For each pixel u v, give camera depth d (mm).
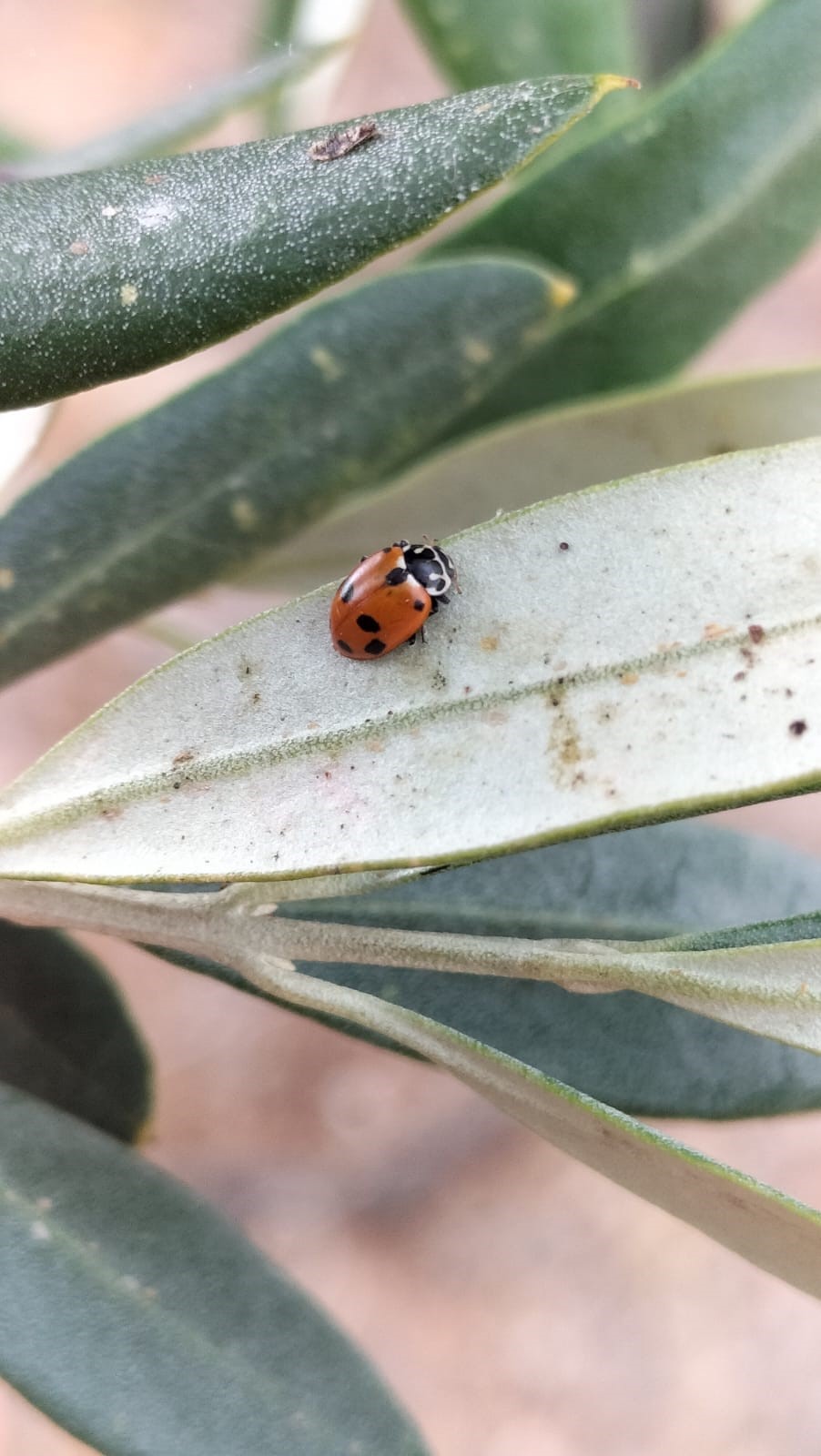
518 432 70
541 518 50
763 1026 49
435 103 48
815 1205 188
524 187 77
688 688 47
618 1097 63
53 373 47
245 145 49
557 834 46
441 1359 182
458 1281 186
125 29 191
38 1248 55
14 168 76
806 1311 190
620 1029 63
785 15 76
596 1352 185
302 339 67
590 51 90
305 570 76
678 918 67
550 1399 182
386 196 47
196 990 191
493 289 67
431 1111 195
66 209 48
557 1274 189
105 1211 57
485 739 48
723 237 78
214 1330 56
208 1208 59
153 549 67
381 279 67
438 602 49
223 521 67
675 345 80
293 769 49
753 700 46
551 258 78
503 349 68
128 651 186
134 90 188
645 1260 191
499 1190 193
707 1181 47
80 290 47
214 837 49
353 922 65
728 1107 63
